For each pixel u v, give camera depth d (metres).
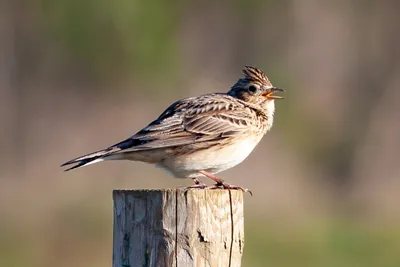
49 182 21.67
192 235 7.12
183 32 28.66
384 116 27.52
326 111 26.98
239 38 28.97
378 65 29.03
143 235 7.14
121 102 26.58
